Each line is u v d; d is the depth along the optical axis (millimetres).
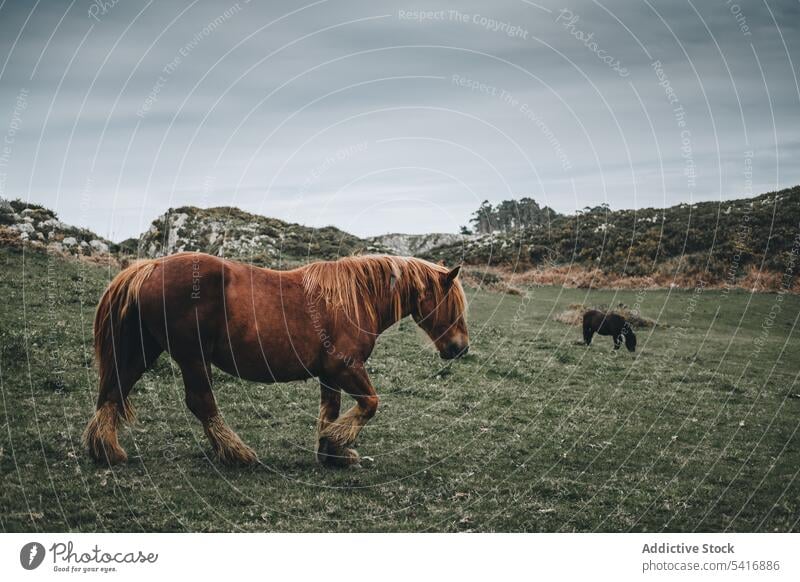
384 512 7625
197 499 7418
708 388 15109
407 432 10852
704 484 9125
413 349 17156
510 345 19062
